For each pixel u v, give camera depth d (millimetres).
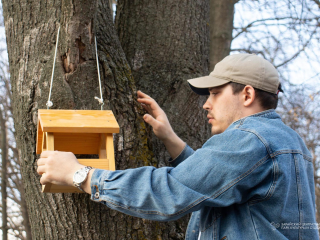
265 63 1551
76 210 1780
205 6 2734
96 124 1529
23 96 1893
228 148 1378
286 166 1379
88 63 1880
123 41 2594
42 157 1449
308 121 5664
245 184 1333
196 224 1698
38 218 1871
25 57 1940
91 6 1829
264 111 1534
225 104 1559
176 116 2398
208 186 1328
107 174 1387
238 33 5457
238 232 1395
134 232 1820
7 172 6254
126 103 1961
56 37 1911
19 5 2000
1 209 6676
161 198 1332
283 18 5191
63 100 1819
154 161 1986
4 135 6156
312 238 1415
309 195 1445
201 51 2625
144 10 2598
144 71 2488
